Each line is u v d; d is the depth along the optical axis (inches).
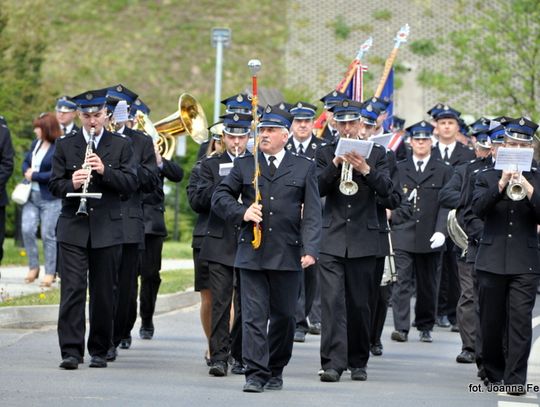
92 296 1280.8
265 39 5442.9
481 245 1208.8
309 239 1177.4
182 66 5374.0
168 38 5521.7
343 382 1245.1
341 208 1269.7
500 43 3253.0
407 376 1311.5
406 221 1705.2
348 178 1250.0
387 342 1658.5
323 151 1298.0
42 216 1995.6
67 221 1268.5
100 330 1284.4
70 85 5206.7
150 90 5260.8
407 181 1732.3
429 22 5241.1
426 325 1681.8
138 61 5393.7
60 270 1270.9
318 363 1401.3
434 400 1124.5
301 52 5329.7
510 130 1182.9
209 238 1286.9
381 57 5118.1
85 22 5610.2
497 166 1163.3
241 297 1187.3
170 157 1592.0
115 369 1278.3
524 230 1192.2
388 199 1285.7
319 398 1119.0
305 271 1605.6
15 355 1339.8
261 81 5226.4
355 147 1233.4
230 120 1309.1
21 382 1148.5
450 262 1823.3
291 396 1128.2
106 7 5713.6
